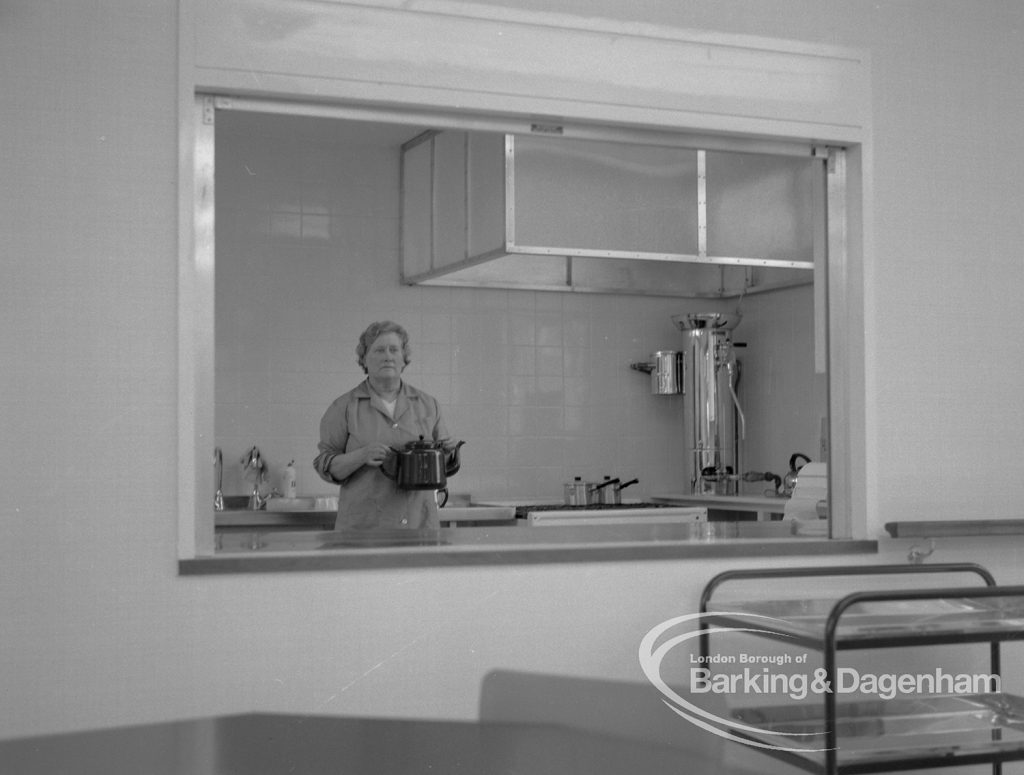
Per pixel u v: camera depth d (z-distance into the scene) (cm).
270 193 604
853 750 295
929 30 381
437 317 627
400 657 317
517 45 332
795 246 559
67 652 294
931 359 376
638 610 340
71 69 298
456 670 321
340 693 312
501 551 326
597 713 332
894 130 375
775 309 639
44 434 294
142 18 303
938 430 376
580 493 611
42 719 291
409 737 275
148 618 299
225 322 595
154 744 265
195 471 305
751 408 657
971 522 363
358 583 314
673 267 634
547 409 643
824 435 381
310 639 310
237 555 307
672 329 671
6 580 291
